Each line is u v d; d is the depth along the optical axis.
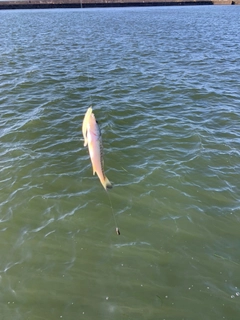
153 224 7.52
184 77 18.17
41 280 6.23
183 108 13.80
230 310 5.64
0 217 7.72
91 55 24.16
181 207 8.02
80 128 12.00
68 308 5.73
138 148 10.57
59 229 7.40
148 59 22.67
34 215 7.81
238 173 9.29
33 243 7.04
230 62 21.59
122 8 86.88
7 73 19.17
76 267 6.50
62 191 8.62
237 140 11.03
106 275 6.32
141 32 36.81
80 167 9.62
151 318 5.55
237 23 45.09
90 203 8.17
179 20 49.97
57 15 64.62
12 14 70.62
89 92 15.77
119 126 12.13
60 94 15.52
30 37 33.78
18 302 5.84
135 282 6.17
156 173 9.23
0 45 28.55
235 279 6.20
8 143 11.05
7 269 6.45
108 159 9.92
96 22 48.53
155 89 16.16
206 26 42.03
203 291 5.96
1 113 13.37
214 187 8.70
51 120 12.63
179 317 5.55
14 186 8.77
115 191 8.55
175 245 6.96
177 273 6.34
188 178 9.02
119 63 21.47
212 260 6.61
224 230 7.34
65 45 28.62
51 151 10.51
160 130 11.74
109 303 5.80
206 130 11.69
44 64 21.47
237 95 15.32
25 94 15.62
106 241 7.09
